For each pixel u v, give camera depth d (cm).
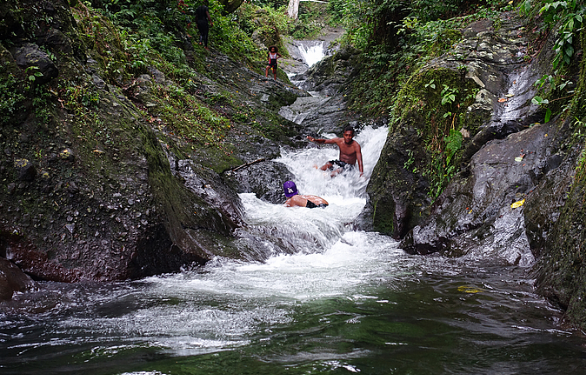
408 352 214
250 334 244
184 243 437
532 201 412
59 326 262
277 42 2366
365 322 263
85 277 368
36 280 354
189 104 944
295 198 720
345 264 455
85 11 809
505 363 200
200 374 188
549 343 226
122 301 317
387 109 1044
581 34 464
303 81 1895
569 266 286
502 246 416
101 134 434
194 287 360
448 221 490
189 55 1226
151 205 414
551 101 479
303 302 311
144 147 458
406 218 588
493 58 609
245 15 2311
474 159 518
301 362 201
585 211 286
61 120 412
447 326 254
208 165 776
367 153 928
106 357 211
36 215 368
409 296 322
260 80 1404
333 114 1213
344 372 189
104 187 404
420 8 1001
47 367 199
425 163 600
